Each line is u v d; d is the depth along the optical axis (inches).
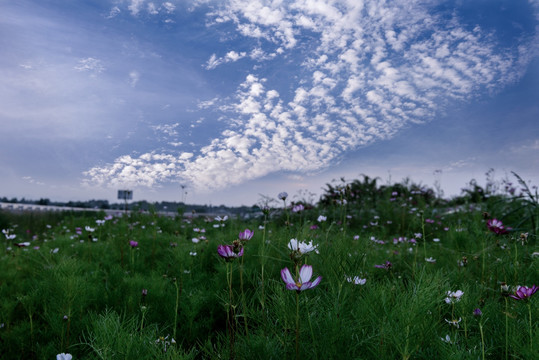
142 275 143.3
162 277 131.5
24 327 100.2
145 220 296.8
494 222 124.2
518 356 60.6
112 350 59.9
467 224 219.3
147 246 197.6
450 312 81.4
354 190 360.5
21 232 351.6
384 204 314.2
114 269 140.6
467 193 352.8
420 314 58.1
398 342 55.5
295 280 54.1
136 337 63.7
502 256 121.3
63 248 180.9
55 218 410.0
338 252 86.0
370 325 65.4
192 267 147.8
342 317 63.4
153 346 64.9
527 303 61.7
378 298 65.2
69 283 93.4
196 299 105.4
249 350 67.1
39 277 140.6
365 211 317.7
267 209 106.7
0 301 115.0
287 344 64.7
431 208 314.0
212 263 162.1
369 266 106.1
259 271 123.2
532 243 148.9
